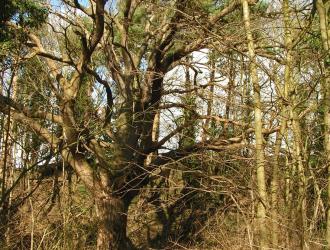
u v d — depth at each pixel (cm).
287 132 958
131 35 2127
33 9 1579
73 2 1858
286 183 920
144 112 1794
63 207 1555
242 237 1017
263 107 987
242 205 1084
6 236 1377
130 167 1819
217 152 1477
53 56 1788
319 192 869
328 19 850
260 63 1020
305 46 969
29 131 1745
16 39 1447
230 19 1547
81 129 1750
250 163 1048
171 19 1543
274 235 848
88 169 1814
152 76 1889
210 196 1620
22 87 1925
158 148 1906
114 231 1816
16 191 1612
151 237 2027
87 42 1888
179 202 1842
